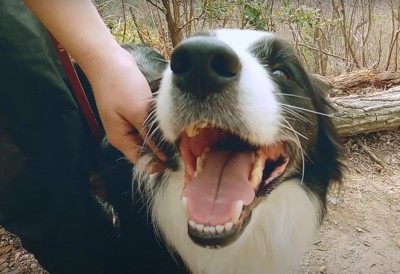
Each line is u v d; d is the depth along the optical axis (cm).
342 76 72
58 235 33
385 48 114
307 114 30
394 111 60
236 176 26
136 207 33
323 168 34
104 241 35
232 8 75
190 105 22
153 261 35
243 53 26
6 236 47
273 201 32
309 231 35
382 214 52
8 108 29
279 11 85
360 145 60
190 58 21
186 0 82
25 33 28
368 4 112
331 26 110
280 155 28
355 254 47
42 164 31
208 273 34
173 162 29
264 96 24
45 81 29
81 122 32
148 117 24
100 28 24
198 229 24
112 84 23
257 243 33
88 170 33
